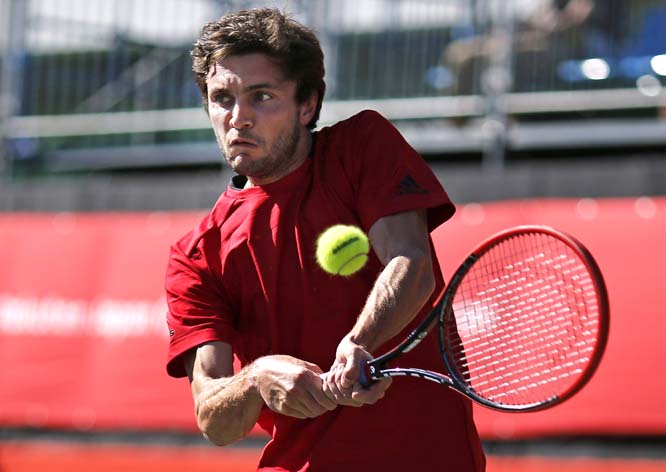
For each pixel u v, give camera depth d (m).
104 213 28.02
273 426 11.70
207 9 30.27
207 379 10.95
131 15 31.22
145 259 26.23
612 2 27.11
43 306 26.84
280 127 10.60
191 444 24.77
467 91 27.98
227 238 11.11
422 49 28.52
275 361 10.14
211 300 11.27
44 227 27.70
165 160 30.48
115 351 25.88
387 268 10.08
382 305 9.80
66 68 31.77
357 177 10.73
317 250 10.30
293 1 28.48
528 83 27.50
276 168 10.86
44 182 30.56
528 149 27.59
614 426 21.44
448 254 23.67
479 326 11.24
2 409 26.62
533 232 10.21
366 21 29.02
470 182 25.00
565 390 9.77
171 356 11.23
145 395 25.33
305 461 10.88
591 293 10.79
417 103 28.41
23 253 27.59
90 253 26.89
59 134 31.59
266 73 10.48
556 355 10.88
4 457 26.44
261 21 10.60
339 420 10.74
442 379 10.16
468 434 10.84
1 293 27.33
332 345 10.77
